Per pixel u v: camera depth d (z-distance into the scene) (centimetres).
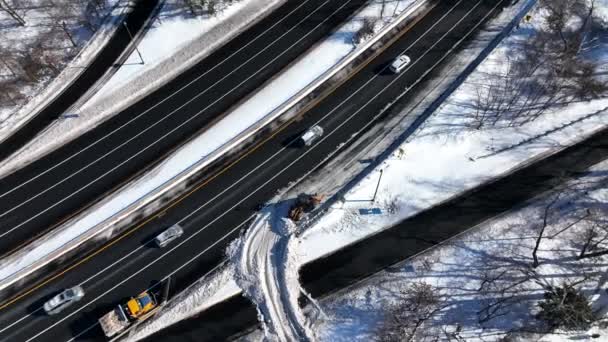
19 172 7494
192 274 6906
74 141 7762
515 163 7788
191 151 7731
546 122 8150
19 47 8462
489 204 7456
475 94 8338
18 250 6931
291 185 7562
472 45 8931
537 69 8606
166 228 7194
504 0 9312
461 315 6569
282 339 6500
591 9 8762
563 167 7756
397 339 6312
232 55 8656
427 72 8625
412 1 9262
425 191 7544
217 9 8988
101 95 8138
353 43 8806
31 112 7962
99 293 6738
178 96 8219
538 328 6419
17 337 6431
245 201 7438
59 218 7175
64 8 8856
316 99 8294
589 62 8744
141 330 6538
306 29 8962
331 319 6625
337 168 7694
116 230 7150
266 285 6844
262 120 7981
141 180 7475
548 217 7312
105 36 8675
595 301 6588
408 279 6869
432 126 8025
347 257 7062
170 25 8831
